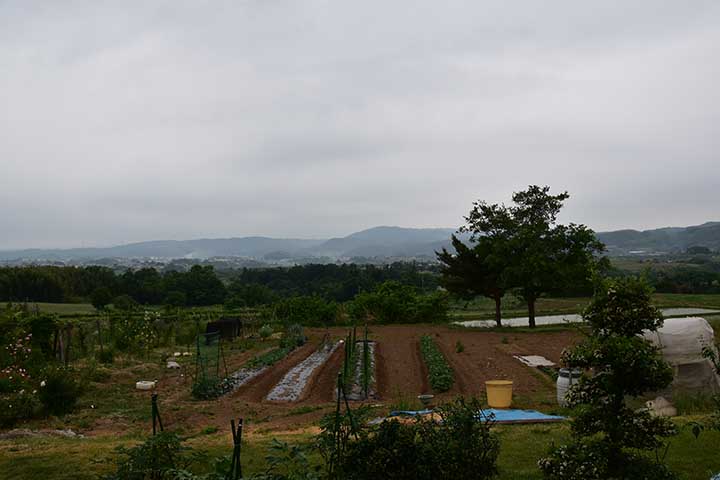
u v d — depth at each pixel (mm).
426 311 47906
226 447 11516
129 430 14922
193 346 34500
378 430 7406
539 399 17062
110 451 11273
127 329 31797
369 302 48031
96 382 21906
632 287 7727
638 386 7512
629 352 7297
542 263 37844
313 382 23047
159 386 21734
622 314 7617
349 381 21391
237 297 72562
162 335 35031
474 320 53062
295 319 46812
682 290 73812
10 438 13453
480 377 22828
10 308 25594
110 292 72000
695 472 9250
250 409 17516
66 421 15914
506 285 40469
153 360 28234
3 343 21234
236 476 6914
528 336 36531
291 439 12188
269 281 112312
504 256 40094
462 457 7109
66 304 76812
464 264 42969
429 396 14789
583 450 7516
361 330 43188
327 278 107250
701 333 14781
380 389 21422
